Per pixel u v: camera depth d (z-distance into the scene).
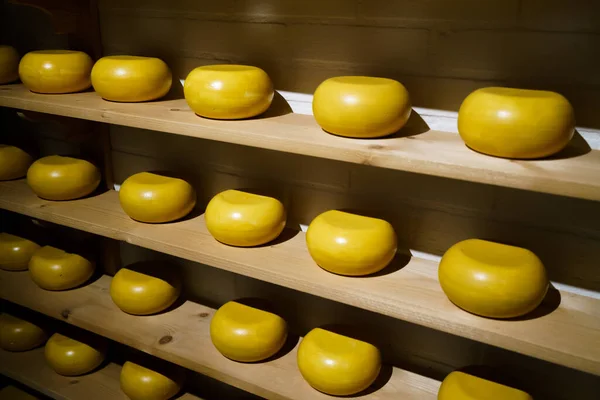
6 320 1.64
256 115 1.14
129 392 1.40
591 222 1.00
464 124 0.89
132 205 1.23
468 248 0.99
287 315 1.38
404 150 0.91
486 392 1.03
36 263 1.49
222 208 1.14
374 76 1.10
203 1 1.23
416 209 1.14
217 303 1.48
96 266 1.62
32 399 1.64
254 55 1.21
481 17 0.98
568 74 0.94
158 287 1.37
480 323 0.92
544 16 0.93
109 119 1.13
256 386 1.19
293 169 1.25
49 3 1.27
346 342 1.16
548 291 1.04
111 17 1.36
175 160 1.40
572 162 0.86
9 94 1.29
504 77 0.99
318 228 1.06
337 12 1.09
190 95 1.07
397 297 1.00
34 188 1.39
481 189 1.07
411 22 1.03
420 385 1.21
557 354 0.86
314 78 1.16
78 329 1.59
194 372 1.54
